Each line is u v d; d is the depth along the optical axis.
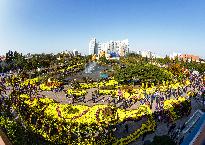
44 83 91.31
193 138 42.75
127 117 55.72
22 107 53.78
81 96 75.50
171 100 71.12
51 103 63.56
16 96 64.38
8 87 82.69
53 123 47.62
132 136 46.28
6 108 47.28
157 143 33.19
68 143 41.97
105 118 53.44
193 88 94.12
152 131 49.50
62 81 97.94
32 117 50.41
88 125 49.34
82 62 196.25
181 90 87.62
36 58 165.62
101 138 43.97
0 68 135.75
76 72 143.00
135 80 96.94
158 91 82.25
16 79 93.31
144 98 72.25
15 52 151.38
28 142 35.16
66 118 53.25
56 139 42.22
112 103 69.38
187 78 119.00
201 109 64.06
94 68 165.62
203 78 114.94
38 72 123.75
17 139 31.30
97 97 75.56
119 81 94.88
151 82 93.38
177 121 56.00
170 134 48.62
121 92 76.31
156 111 58.12
